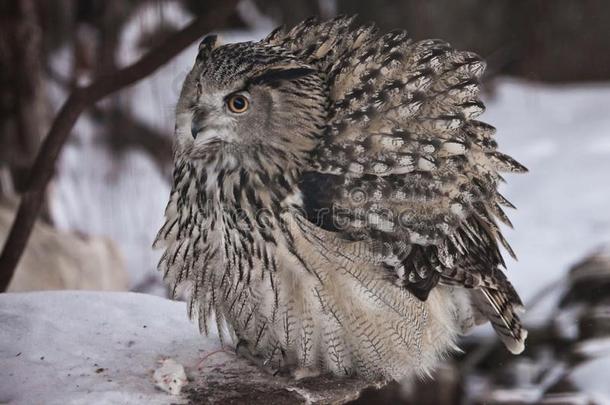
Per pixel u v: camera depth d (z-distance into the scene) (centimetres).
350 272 670
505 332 784
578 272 1347
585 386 1102
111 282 1404
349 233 663
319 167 671
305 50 727
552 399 1088
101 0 1881
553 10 2411
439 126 689
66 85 1859
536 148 2209
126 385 657
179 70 1839
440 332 748
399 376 733
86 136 1798
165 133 1834
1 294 790
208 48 703
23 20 1379
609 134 2244
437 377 986
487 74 2416
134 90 1855
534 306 1346
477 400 1140
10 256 966
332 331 686
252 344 725
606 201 1916
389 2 2258
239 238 677
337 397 691
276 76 668
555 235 1777
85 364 686
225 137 671
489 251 771
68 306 776
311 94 678
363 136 677
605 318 1248
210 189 684
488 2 2370
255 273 679
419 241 682
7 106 1402
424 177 681
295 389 693
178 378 657
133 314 779
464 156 701
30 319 743
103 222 1719
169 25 1891
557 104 2417
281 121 670
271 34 755
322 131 681
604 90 2489
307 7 2292
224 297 709
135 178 1783
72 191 1727
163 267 747
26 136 1420
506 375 1220
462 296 780
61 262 1297
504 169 746
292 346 697
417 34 2275
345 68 701
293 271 670
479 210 757
